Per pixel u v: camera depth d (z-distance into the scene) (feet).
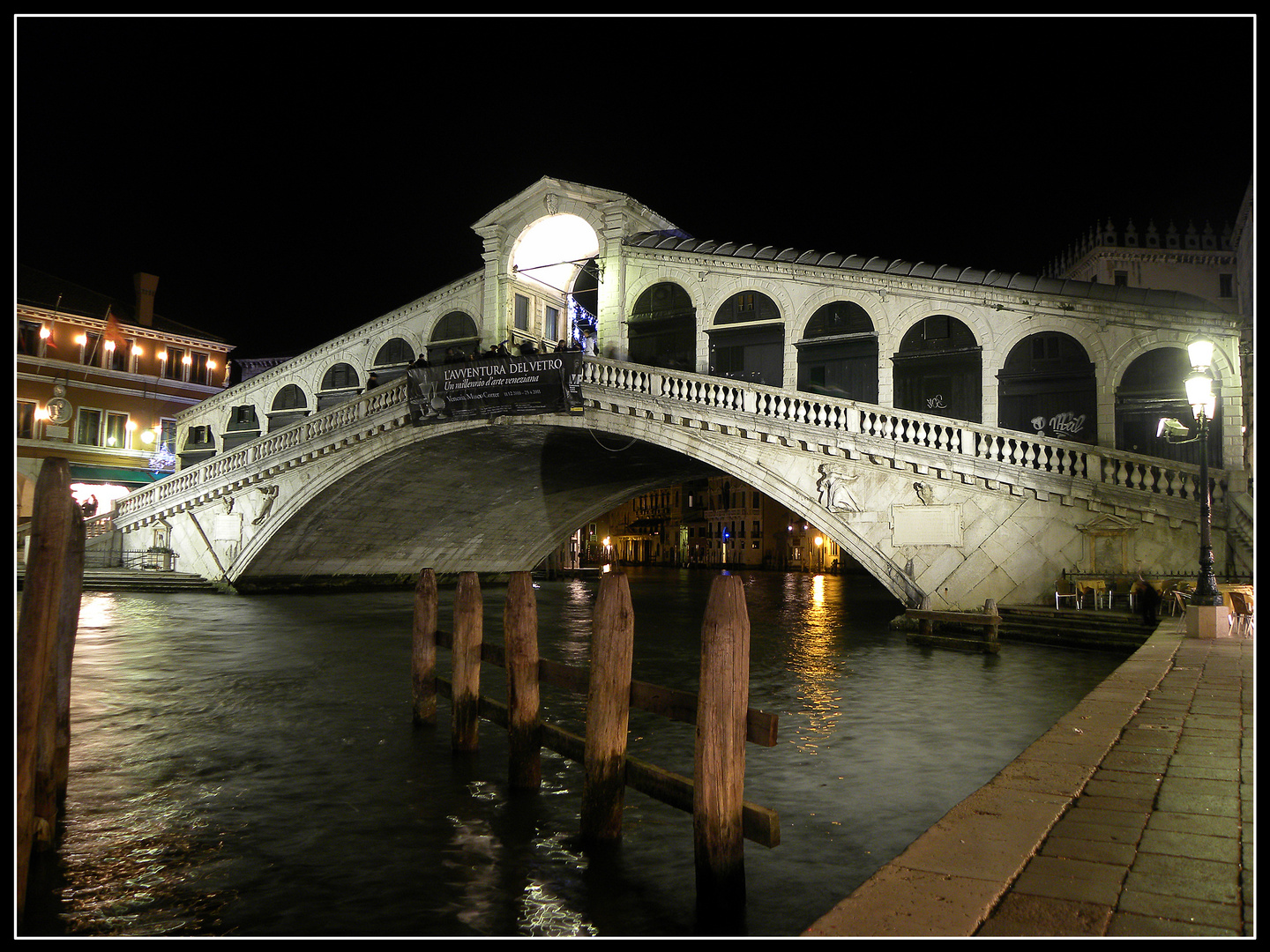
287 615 76.59
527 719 24.76
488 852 20.26
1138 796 15.44
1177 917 10.36
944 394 70.33
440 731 32.32
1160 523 56.34
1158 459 56.44
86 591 96.07
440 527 114.83
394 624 70.28
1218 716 22.30
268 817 22.79
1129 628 50.93
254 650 54.08
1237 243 109.40
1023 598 59.72
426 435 85.40
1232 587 45.91
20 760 15.01
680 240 83.97
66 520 15.74
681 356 81.87
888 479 64.64
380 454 88.38
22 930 16.28
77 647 53.93
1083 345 65.72
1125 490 56.80
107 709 36.22
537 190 87.15
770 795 24.52
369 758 28.48
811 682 42.37
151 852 20.38
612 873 18.99
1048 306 66.90
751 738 16.92
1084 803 15.08
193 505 105.40
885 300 73.05
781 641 59.77
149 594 95.30
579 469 101.55
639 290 84.28
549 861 19.66
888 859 19.79
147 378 126.72
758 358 78.28
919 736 31.32
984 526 61.31
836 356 74.90
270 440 97.40
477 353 83.41
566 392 77.25
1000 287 68.23
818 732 32.01
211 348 135.44
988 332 68.80
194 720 34.09
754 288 78.79
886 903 10.84
